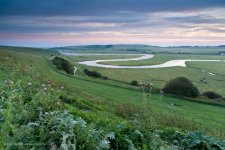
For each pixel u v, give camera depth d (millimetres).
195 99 66312
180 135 12469
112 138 8398
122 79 125312
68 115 8227
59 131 7074
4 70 22594
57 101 10234
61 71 88375
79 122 7668
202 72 171375
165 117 21109
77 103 18438
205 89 113875
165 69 180250
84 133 7488
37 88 14016
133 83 88875
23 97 10602
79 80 69250
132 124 10461
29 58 93500
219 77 151875
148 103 11281
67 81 58250
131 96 55750
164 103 54156
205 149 11523
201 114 49719
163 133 12750
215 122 43656
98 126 9469
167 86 70125
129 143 8836
